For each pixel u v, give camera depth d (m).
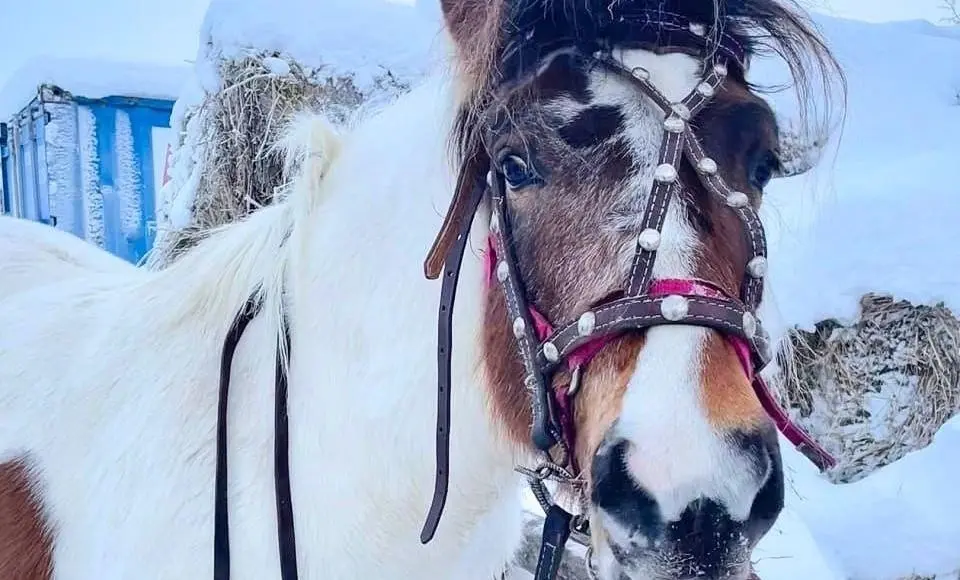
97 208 6.84
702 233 0.94
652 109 0.98
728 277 0.95
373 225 1.21
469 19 1.12
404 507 1.20
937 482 2.92
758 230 1.00
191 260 1.44
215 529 1.19
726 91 1.02
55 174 6.62
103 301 1.59
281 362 1.23
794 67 1.14
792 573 2.38
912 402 3.17
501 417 1.13
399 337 1.18
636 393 0.88
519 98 1.02
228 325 1.30
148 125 7.03
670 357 0.88
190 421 1.26
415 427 1.17
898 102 4.49
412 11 3.92
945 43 5.18
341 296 1.21
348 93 3.54
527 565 2.04
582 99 1.00
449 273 1.10
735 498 0.84
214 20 3.71
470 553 1.30
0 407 1.48
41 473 1.37
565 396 1.00
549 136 1.00
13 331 1.58
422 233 1.17
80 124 6.74
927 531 2.70
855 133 4.23
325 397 1.21
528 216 1.03
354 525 1.20
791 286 3.15
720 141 1.00
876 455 3.20
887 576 2.53
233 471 1.22
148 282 1.51
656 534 0.84
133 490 1.25
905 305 3.13
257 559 1.20
